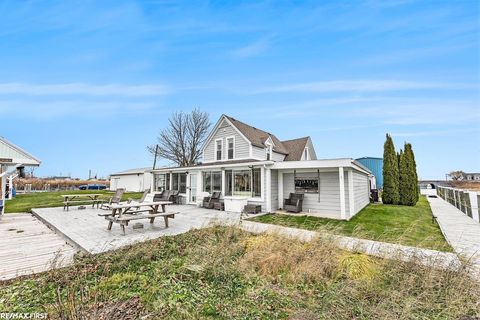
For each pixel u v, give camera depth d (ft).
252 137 52.19
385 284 11.88
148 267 14.69
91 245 18.70
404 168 53.52
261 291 11.87
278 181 43.83
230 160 52.24
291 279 12.94
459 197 44.32
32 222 29.99
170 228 25.55
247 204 40.98
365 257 13.91
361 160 77.51
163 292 11.60
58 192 84.02
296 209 38.50
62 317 8.84
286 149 64.23
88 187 122.62
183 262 15.34
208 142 58.03
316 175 40.83
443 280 11.30
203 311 10.25
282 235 18.31
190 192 51.49
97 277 13.09
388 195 54.13
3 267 14.76
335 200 38.83
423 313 9.63
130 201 35.65
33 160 38.29
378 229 26.13
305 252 15.19
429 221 31.14
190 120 102.63
